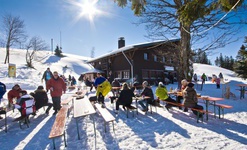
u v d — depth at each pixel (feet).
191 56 32.55
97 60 85.87
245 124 17.88
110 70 77.00
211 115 21.67
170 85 65.67
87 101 22.04
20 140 14.55
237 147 12.35
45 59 197.67
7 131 16.78
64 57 227.20
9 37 126.72
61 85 22.31
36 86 51.42
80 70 173.27
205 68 214.28
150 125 17.76
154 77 70.74
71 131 16.47
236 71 48.55
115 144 13.43
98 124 18.25
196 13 14.11
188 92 20.48
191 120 19.43
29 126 17.99
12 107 21.89
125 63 68.08
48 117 21.09
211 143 13.14
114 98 26.91
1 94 20.48
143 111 22.56
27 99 18.04
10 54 184.75
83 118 20.44
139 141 13.78
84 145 13.38
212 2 13.83
